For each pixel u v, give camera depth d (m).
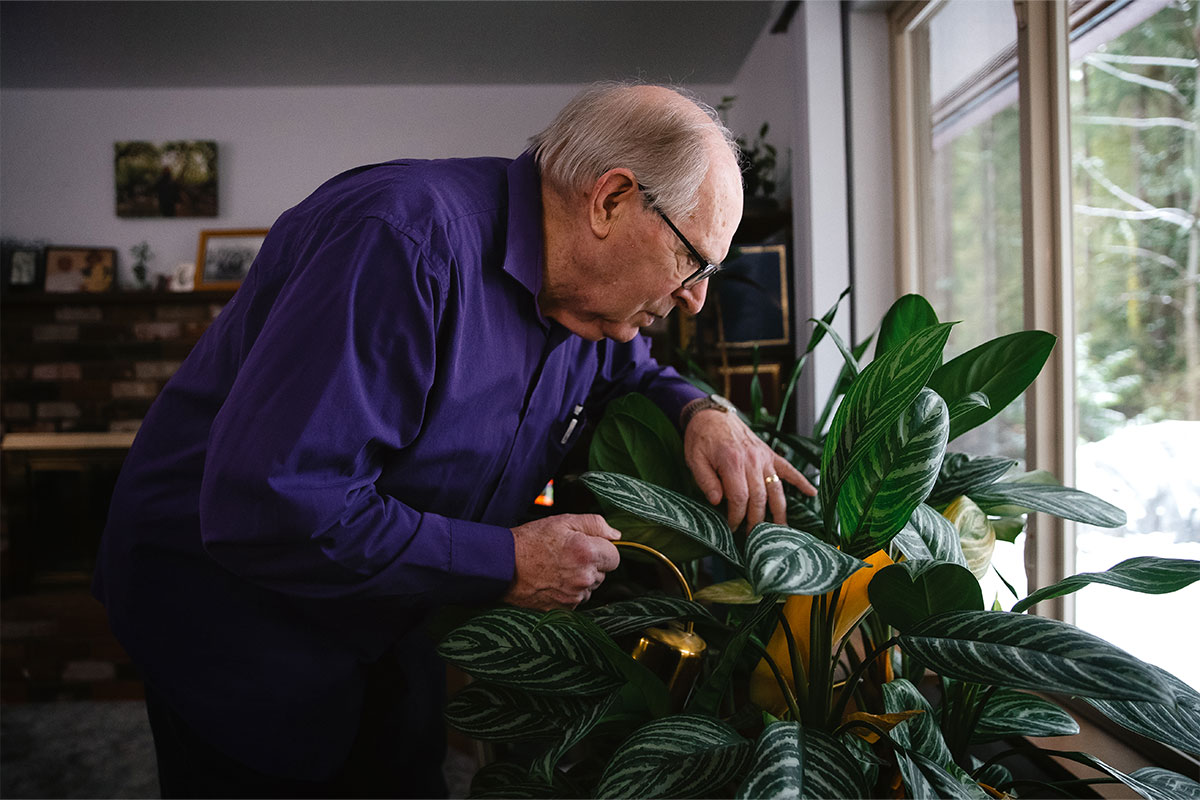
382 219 0.82
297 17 3.09
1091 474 1.42
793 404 2.65
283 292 0.84
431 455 0.93
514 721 0.78
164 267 3.94
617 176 0.87
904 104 2.30
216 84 3.87
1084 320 1.44
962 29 1.96
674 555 0.90
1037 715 0.78
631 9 3.05
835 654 0.79
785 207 2.85
